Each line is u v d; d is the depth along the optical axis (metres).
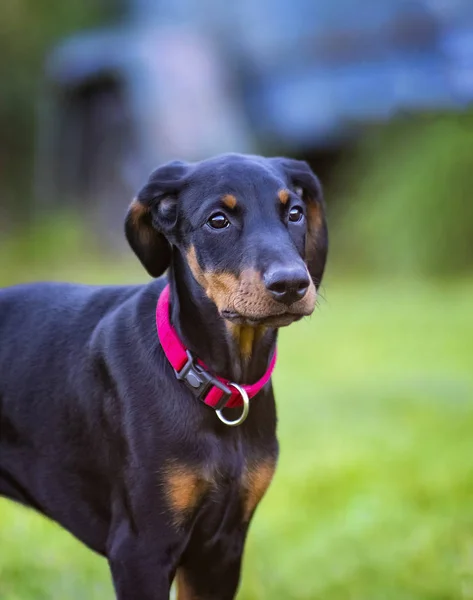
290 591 5.64
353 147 22.97
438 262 19.25
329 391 10.51
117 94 24.92
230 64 24.97
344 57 23.22
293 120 23.56
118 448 3.95
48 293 4.58
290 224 4.03
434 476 7.34
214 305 3.97
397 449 8.18
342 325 14.71
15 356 4.41
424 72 21.98
